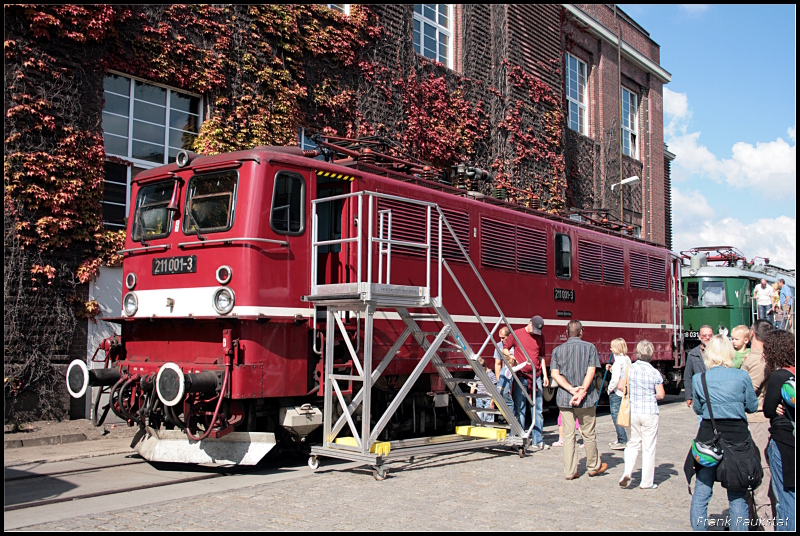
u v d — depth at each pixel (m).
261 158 8.31
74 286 11.19
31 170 10.70
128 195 12.20
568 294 13.45
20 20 10.71
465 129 18.27
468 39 18.77
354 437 8.07
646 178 28.19
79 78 11.37
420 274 10.16
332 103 14.99
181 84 12.70
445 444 8.90
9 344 10.46
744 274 21.81
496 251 11.77
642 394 7.44
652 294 16.59
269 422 8.71
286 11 14.23
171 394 7.39
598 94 24.98
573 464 7.76
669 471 8.38
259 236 8.16
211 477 7.91
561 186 21.17
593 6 24.53
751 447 5.36
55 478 7.81
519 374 10.34
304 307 8.54
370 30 15.85
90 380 8.55
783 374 5.38
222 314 8.00
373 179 9.61
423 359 8.57
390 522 5.80
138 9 12.12
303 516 5.98
